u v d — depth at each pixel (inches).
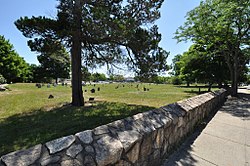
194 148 140.6
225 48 647.1
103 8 278.1
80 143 74.0
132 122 105.0
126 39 296.8
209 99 282.2
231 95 650.2
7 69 1515.7
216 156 126.2
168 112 142.6
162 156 119.6
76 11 284.2
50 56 374.0
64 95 614.9
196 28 589.6
